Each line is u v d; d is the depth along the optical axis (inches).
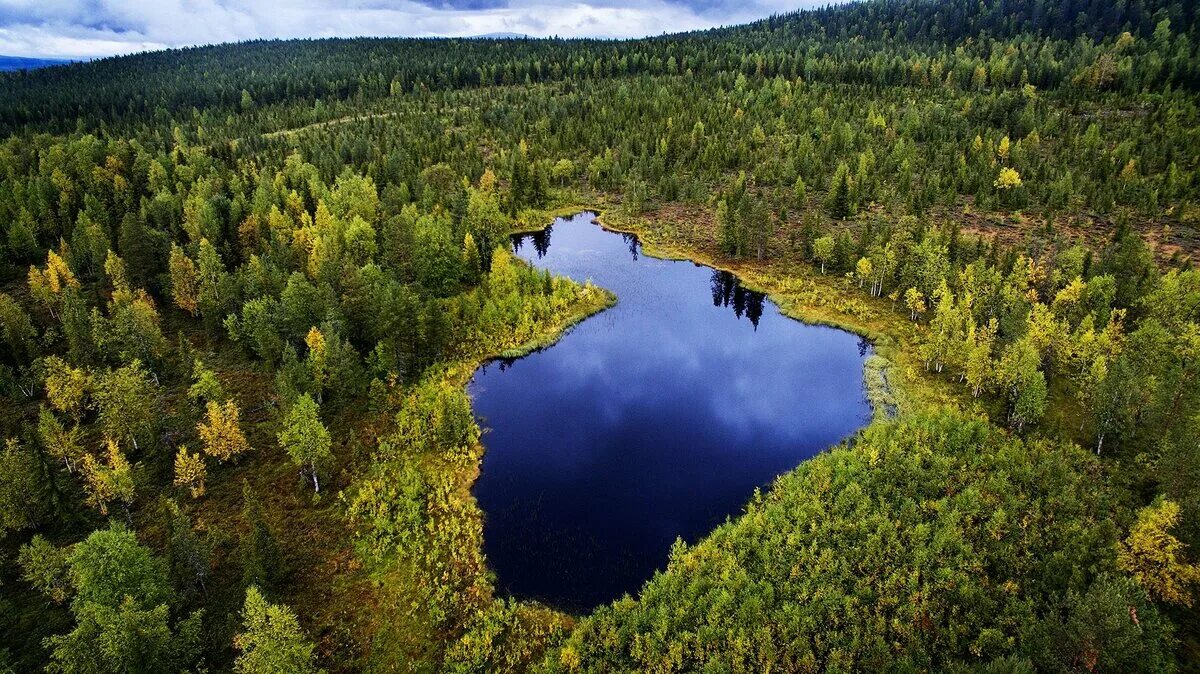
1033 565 1625.2
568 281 3870.6
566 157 6781.5
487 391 2861.7
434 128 7347.4
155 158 5575.8
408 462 2250.2
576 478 2287.2
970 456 2053.4
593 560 1894.7
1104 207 4510.3
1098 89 6707.7
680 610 1540.4
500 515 2086.6
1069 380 2603.3
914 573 1601.9
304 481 2124.8
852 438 2460.6
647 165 6328.7
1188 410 2026.3
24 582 1723.7
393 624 1636.3
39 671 1478.8
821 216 5000.0
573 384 2965.1
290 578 1761.8
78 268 3641.7
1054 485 1898.4
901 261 3789.4
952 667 1312.7
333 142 6584.6
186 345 2721.5
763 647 1423.5
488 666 1515.7
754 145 6579.7
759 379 3004.4
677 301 3882.9
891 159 5654.5
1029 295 3189.0
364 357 2869.1
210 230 3818.9
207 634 1521.9
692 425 2645.2
